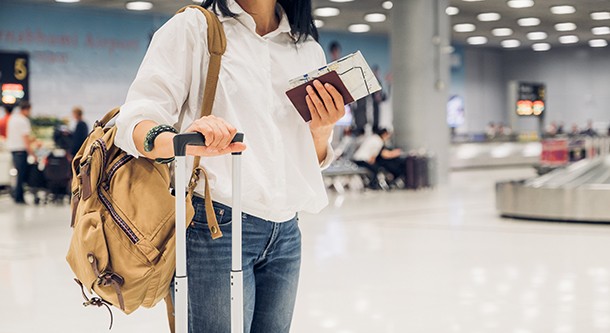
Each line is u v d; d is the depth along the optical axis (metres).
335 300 5.82
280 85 2.05
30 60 20.30
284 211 2.00
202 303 1.95
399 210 12.52
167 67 1.91
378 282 6.52
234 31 2.00
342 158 18.09
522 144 28.52
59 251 8.40
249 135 1.96
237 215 1.78
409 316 5.32
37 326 5.14
